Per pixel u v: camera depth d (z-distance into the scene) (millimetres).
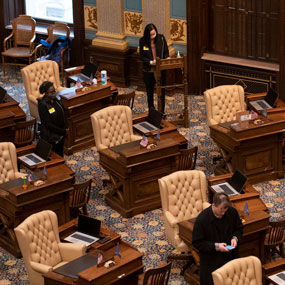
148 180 11516
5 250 10688
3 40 18609
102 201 11961
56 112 11961
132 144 11523
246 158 12125
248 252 9867
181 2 15578
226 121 13031
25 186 10352
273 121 12125
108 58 16734
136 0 16094
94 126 12023
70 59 17656
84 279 8609
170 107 15484
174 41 16078
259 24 14977
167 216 10062
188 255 10000
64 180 10617
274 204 11680
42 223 9484
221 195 8406
